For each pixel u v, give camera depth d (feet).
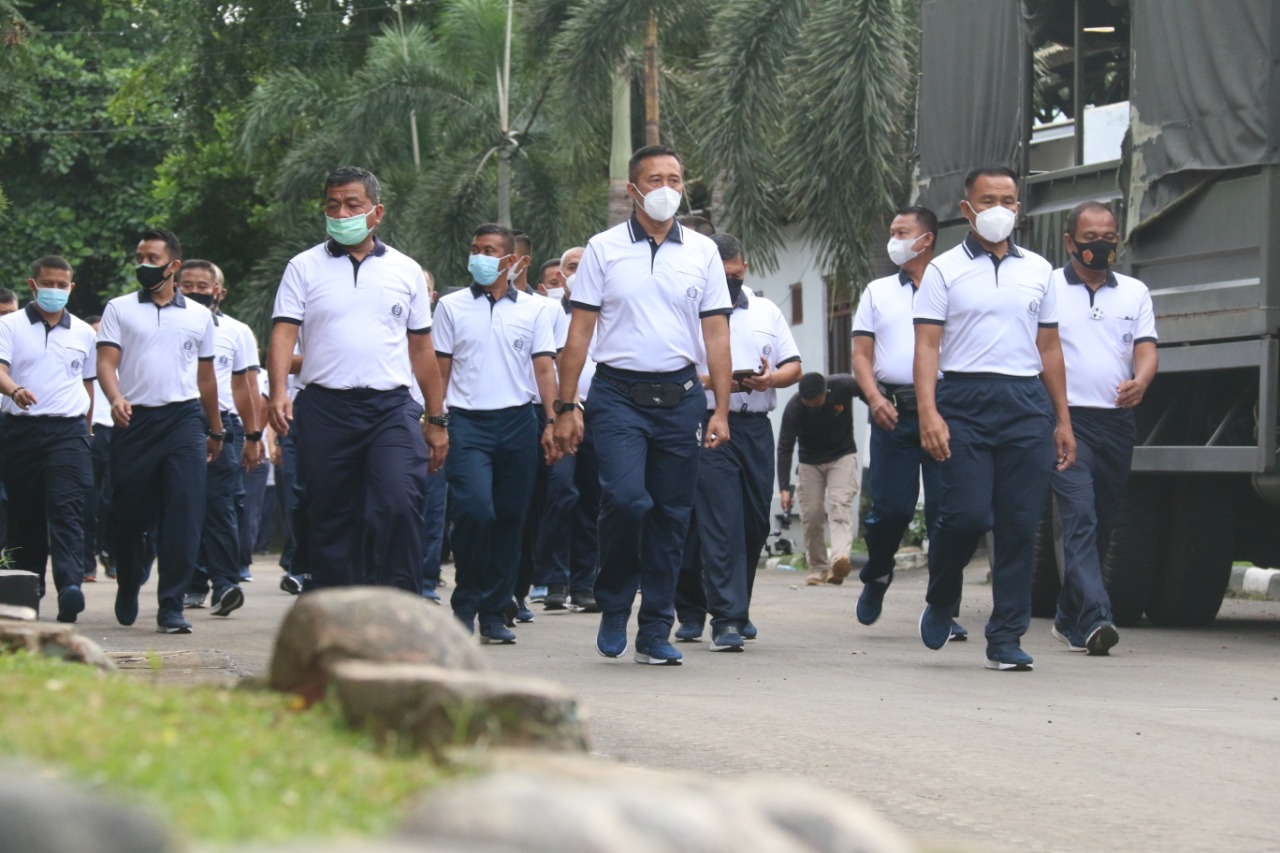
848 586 128.57
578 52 163.73
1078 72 93.45
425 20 290.35
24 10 300.20
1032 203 96.63
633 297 68.69
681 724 52.42
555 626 91.76
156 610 101.71
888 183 157.58
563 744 29.09
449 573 141.79
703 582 80.43
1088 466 79.36
